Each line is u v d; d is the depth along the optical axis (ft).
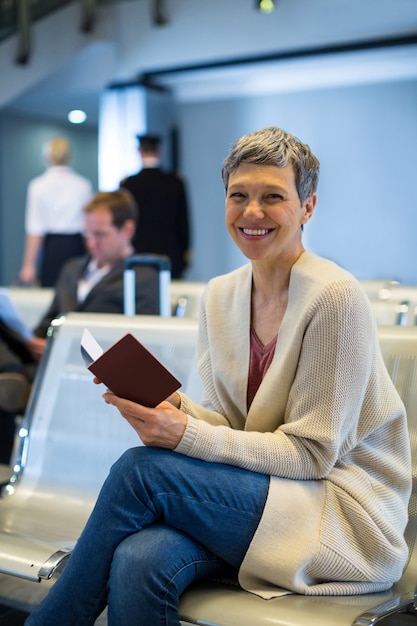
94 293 10.50
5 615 8.10
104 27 24.62
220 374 5.96
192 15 23.43
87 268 11.46
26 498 7.41
